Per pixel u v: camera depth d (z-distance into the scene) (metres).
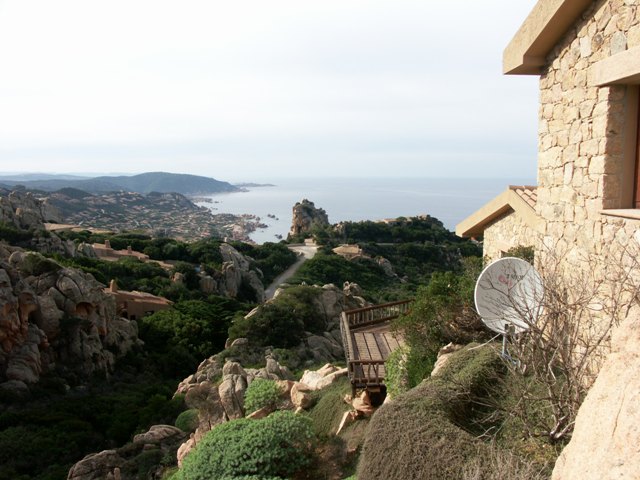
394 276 63.31
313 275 59.97
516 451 5.77
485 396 7.07
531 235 10.16
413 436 5.83
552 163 8.52
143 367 34.75
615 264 5.97
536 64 8.69
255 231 177.00
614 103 6.82
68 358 30.64
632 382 2.88
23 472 19.98
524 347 6.48
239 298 59.16
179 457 14.59
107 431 23.52
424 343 10.55
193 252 67.25
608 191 6.93
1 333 27.50
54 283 32.84
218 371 25.30
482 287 7.52
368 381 11.87
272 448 9.73
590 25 7.20
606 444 2.84
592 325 6.28
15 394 25.72
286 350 28.33
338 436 11.22
